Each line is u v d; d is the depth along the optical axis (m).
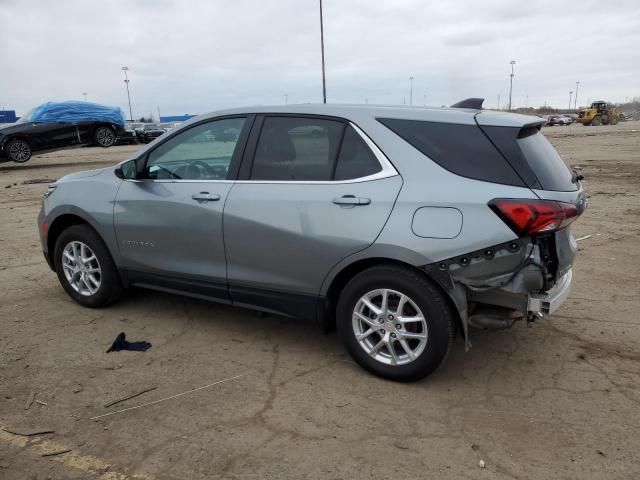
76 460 2.82
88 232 4.73
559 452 2.87
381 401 3.37
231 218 3.92
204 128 4.22
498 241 3.16
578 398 3.39
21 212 10.01
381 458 2.83
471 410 3.27
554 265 3.38
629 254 6.61
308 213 3.63
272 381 3.63
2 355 3.99
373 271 3.48
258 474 2.71
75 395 3.45
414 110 3.61
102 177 4.74
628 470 2.73
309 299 3.77
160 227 4.28
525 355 3.97
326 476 2.70
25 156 19.08
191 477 2.69
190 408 3.30
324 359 3.95
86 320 4.66
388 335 3.52
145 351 4.07
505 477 2.68
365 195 3.47
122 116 21.73
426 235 3.27
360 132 3.60
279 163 3.86
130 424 3.13
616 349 4.06
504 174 3.24
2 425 3.12
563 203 3.17
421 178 3.37
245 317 4.73
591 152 21.89
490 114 3.50
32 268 6.21
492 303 3.32
